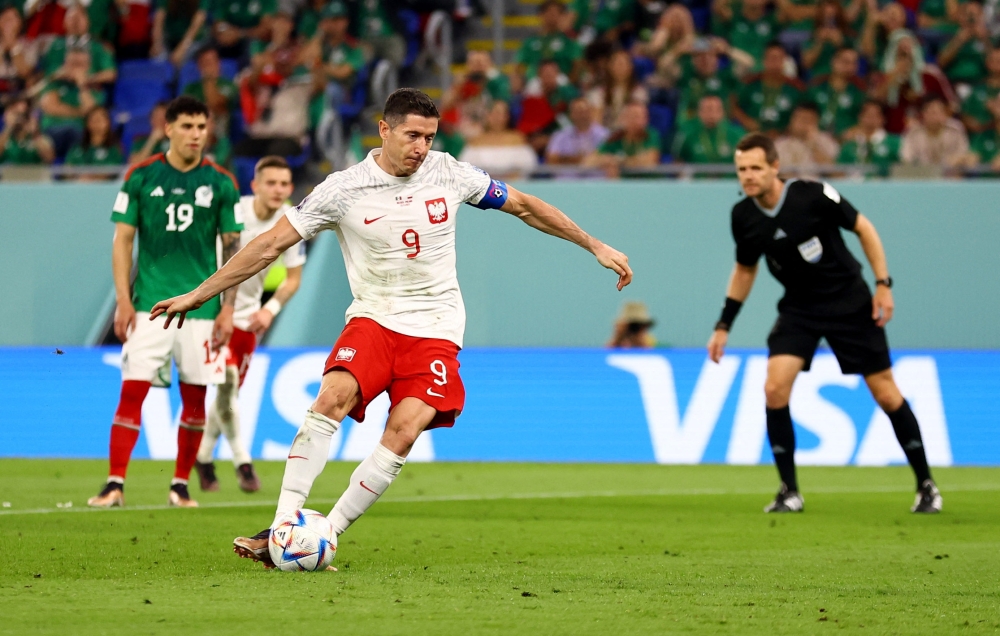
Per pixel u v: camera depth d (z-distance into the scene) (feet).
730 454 133.39
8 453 137.18
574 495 101.24
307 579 52.06
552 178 151.43
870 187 142.92
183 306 54.13
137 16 193.47
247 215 101.04
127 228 85.10
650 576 54.80
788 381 89.71
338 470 122.01
